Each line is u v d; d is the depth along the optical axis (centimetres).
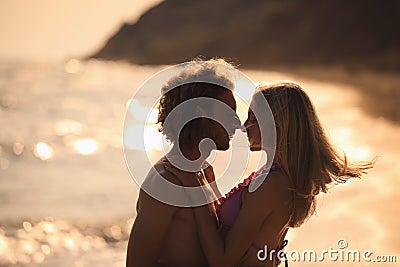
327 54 9594
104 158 2289
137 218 362
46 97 5288
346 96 4338
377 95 4409
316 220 986
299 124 371
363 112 3136
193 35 13112
